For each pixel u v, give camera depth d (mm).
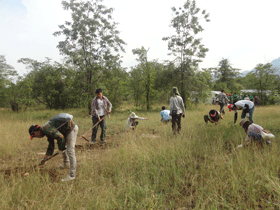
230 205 2402
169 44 17109
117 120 10359
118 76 14305
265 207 2344
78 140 6785
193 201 2633
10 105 17312
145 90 17422
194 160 3904
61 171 3846
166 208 2521
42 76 17891
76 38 12867
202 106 19000
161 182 3104
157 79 17234
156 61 19000
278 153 3727
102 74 13766
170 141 5148
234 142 4863
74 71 14086
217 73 42750
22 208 2586
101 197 2727
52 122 3449
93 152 5102
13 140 6051
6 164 4367
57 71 17172
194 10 16219
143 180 3188
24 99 16594
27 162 4457
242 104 6402
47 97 18688
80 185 3162
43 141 6469
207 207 2422
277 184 2574
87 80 13594
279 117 8570
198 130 6281
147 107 17281
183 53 17062
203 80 17594
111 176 3551
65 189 3018
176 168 3535
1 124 8648
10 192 2896
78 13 12594
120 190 2889
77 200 2691
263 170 3025
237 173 3090
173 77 16969
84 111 14805
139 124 8734
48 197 2832
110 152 4645
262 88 22406
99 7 12922
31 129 3305
